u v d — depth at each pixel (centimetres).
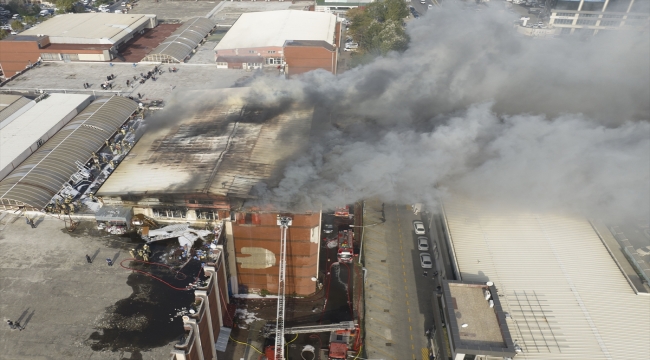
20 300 3875
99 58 10462
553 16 14300
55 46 10619
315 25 12319
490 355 4084
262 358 4722
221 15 15650
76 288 4034
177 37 11412
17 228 4659
